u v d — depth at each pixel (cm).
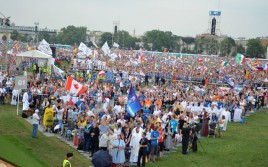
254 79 7812
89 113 3164
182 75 7794
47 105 3512
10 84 4766
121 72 7256
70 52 11569
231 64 10850
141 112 3572
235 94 5278
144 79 7375
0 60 7781
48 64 6238
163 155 3000
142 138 2611
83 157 2742
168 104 4562
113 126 2794
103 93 4669
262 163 2933
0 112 4088
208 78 7638
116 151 2556
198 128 3234
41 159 2495
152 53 14262
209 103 4516
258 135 3975
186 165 2772
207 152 3180
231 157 3069
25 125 3512
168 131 3109
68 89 3984
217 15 14012
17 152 2447
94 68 8044
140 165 2680
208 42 19200
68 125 3231
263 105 5678
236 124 4534
